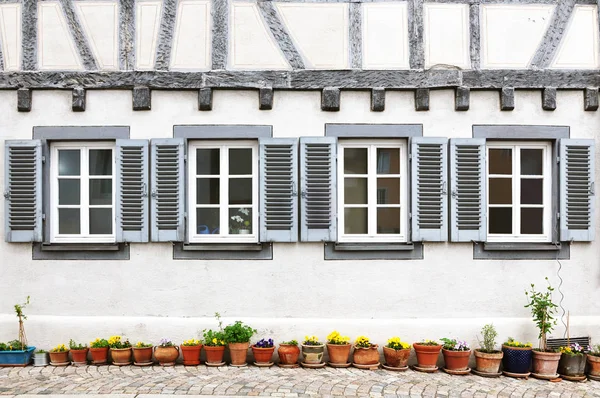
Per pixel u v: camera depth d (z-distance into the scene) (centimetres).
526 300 618
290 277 615
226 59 615
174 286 615
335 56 616
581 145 613
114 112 618
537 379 568
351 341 608
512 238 624
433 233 609
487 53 619
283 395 495
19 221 611
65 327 610
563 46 620
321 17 618
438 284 616
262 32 617
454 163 612
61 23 618
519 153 626
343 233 625
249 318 613
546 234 622
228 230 625
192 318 613
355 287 615
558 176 619
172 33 616
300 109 618
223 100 618
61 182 625
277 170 610
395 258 615
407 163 621
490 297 617
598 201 624
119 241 610
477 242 617
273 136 617
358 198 625
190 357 588
